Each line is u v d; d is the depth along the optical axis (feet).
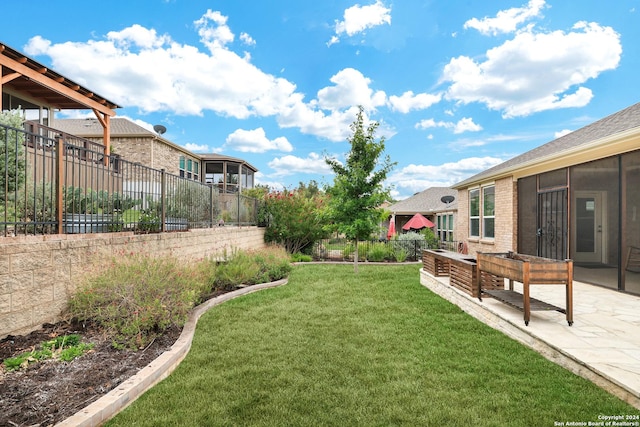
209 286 22.88
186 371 11.84
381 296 24.47
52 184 15.29
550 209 30.22
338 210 36.81
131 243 19.19
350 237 36.50
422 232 62.13
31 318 13.04
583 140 26.48
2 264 11.91
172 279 17.19
